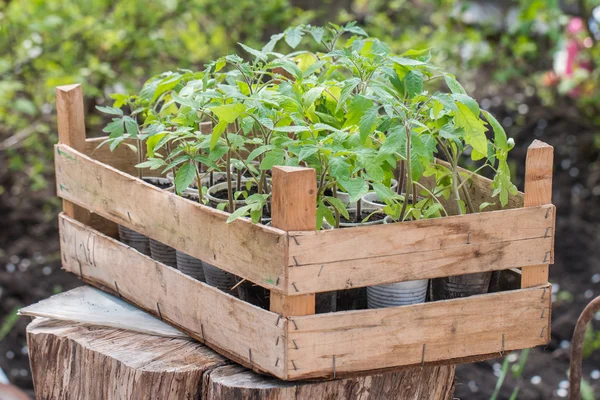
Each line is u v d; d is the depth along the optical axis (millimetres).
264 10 4164
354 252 1512
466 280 1737
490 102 6133
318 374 1536
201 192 1857
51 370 1882
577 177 5332
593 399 3260
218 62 1828
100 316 1919
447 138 1723
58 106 2125
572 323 3902
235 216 1522
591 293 4164
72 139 2135
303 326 1503
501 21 6012
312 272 1486
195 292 1726
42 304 1990
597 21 5598
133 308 1971
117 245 1947
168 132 1709
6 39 4023
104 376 1762
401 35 4914
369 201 2008
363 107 1637
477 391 3432
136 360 1724
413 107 1692
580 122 5801
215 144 1687
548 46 6129
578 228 4781
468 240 1604
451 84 1716
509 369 3613
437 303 1607
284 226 1469
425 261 1577
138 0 4066
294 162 1603
